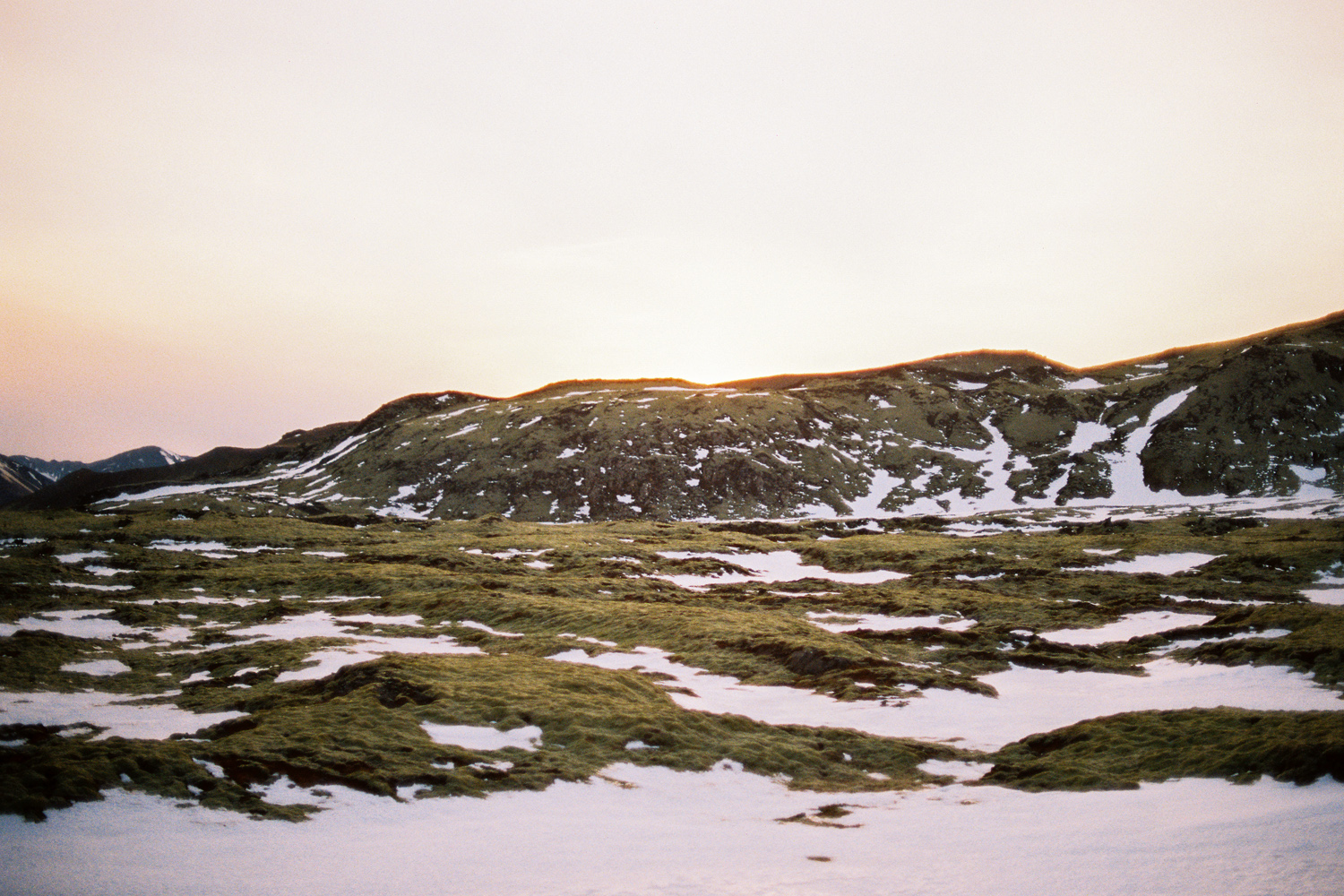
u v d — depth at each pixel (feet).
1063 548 320.70
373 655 139.03
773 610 214.07
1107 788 75.82
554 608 188.55
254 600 199.62
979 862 54.19
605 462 631.15
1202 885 45.78
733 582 281.33
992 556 313.32
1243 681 118.32
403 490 620.49
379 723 86.99
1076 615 197.67
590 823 66.03
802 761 90.17
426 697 99.96
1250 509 433.48
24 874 48.73
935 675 133.08
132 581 209.46
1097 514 463.01
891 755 93.61
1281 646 128.67
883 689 125.70
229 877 49.98
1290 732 81.05
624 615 184.44
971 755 94.99
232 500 472.85
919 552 323.98
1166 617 186.91
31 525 300.81
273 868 51.98
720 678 137.28
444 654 141.49
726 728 99.76
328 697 104.22
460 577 236.84
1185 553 294.25
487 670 117.70
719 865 55.16
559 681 113.19
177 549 281.74
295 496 623.77
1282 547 271.28
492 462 646.33
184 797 64.28
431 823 63.46
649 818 68.74
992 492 588.50
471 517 566.36
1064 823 63.98
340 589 218.38
